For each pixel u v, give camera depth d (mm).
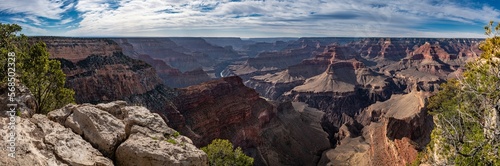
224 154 33500
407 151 65812
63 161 16516
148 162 18031
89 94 84938
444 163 19797
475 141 18453
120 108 23406
